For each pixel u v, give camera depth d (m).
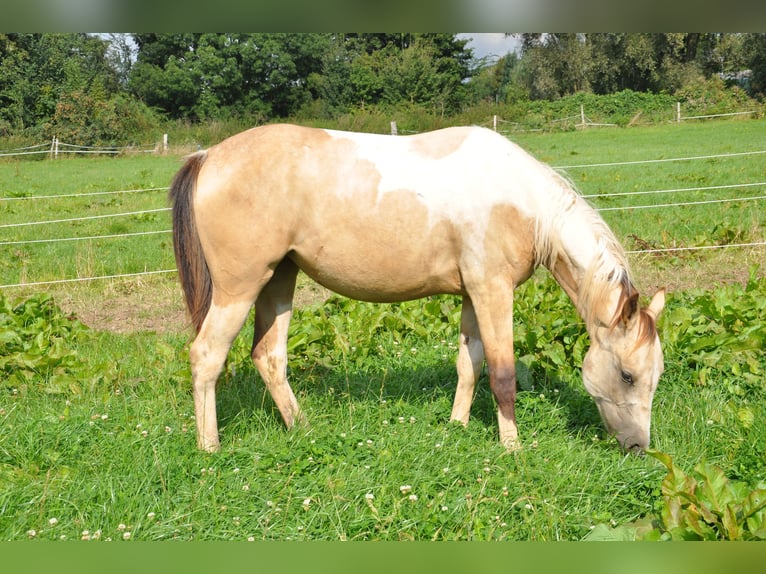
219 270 4.01
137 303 8.15
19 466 3.80
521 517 3.44
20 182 19.67
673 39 39.84
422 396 4.88
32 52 36.53
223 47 40.12
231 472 3.74
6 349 5.53
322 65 42.28
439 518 3.34
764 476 3.75
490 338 4.16
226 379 5.17
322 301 7.99
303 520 3.34
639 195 13.37
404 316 6.33
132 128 34.75
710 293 6.55
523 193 4.08
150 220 13.19
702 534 3.03
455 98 41.22
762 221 10.41
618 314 3.91
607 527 3.21
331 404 4.73
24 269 8.91
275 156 3.97
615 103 36.59
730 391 4.81
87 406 4.61
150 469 3.70
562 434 4.36
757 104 34.25
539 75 44.09
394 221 4.03
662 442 4.20
